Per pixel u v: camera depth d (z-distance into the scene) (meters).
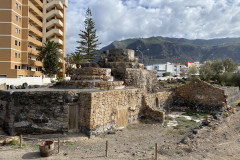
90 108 12.02
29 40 44.75
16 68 41.06
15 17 40.09
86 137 11.88
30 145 10.77
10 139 11.02
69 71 58.28
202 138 11.58
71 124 12.52
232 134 12.57
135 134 13.74
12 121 12.72
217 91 22.52
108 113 13.78
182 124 16.75
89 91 12.94
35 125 12.62
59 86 17.52
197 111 23.25
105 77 17.34
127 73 19.33
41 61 51.31
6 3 38.28
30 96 12.75
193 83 24.53
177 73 99.00
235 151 9.75
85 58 51.88
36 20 50.00
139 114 18.23
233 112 19.27
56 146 10.62
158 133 14.09
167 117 19.17
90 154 9.51
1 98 13.72
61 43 57.03
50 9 56.94
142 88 18.95
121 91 15.40
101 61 22.64
